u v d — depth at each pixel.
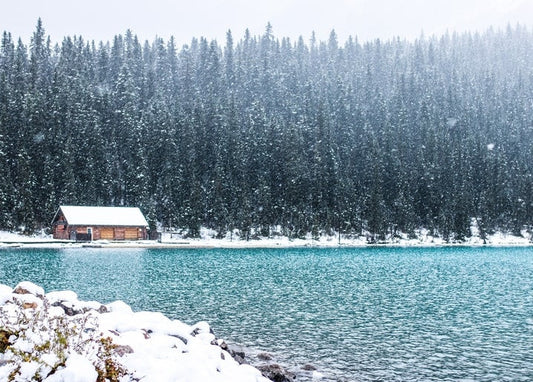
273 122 129.00
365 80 198.88
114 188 120.12
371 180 130.25
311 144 134.12
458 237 122.31
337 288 38.94
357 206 123.81
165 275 46.19
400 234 124.88
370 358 18.67
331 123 152.25
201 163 129.25
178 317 25.75
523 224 132.00
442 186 134.88
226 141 129.50
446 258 76.31
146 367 9.77
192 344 12.90
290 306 29.83
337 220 118.19
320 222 118.94
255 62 191.25
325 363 17.88
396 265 62.41
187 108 141.25
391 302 32.31
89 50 179.88
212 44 184.88
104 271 48.44
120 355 10.03
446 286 41.66
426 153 145.12
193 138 129.50
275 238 113.75
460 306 31.17
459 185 136.62
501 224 133.75
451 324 25.36
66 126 122.31
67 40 175.00
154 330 13.63
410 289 39.22
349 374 16.64
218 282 41.59
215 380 9.98
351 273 51.56
